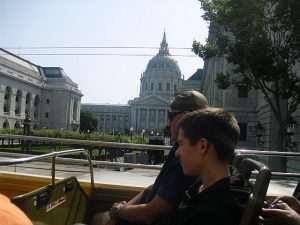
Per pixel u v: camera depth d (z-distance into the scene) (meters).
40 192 3.22
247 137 37.50
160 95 181.62
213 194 2.06
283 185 7.38
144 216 3.11
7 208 1.51
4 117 111.44
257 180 2.06
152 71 184.25
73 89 145.88
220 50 21.03
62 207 3.69
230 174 2.41
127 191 4.38
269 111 28.84
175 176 3.07
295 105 19.73
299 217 2.27
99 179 5.71
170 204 3.02
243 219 1.96
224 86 21.77
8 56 123.81
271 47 18.83
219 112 2.24
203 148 2.19
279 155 5.59
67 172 7.46
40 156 3.37
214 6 20.16
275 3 19.77
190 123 2.24
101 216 4.09
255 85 20.67
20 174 4.43
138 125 171.12
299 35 18.48
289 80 19.14
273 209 2.30
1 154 6.53
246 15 19.09
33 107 131.38
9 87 114.94
